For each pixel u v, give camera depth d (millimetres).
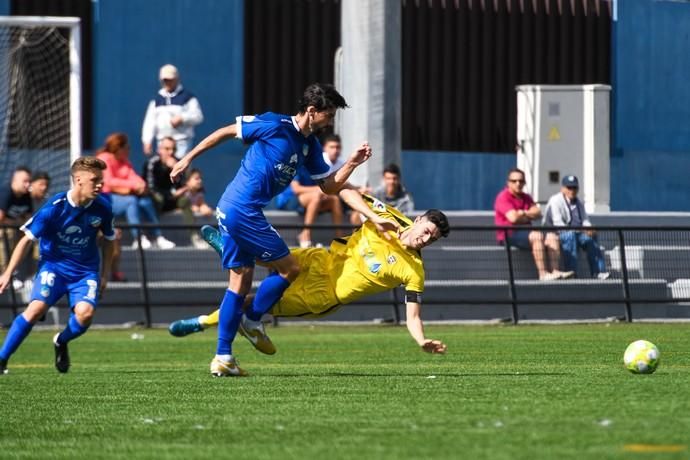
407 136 67750
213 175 64125
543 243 50781
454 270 50719
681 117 72188
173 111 53469
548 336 41938
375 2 54125
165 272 48750
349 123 55344
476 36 68812
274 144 25328
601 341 39281
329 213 53281
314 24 66750
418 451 15594
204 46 63844
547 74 70000
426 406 20281
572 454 15070
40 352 37781
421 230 25344
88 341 41781
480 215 56688
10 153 59062
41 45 60562
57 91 60938
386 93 54250
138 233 48531
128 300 48250
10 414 20562
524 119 61281
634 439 16156
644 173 71375
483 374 26672
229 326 26438
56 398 22969
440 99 68438
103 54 62125
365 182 54844
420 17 67812
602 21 70750
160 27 63031
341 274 26188
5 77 58781
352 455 15438
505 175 69625
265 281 26188
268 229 25453
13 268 27625
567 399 20828
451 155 68500
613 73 70938
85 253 28125
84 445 16984
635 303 51406
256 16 65625
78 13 62375
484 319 50969
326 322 49875
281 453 15789
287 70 66312
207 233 26734
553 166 61031
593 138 60875
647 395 21312
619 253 51375
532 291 50750
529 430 17094
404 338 41812
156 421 19141
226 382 25453
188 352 37125
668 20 71875
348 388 23625
